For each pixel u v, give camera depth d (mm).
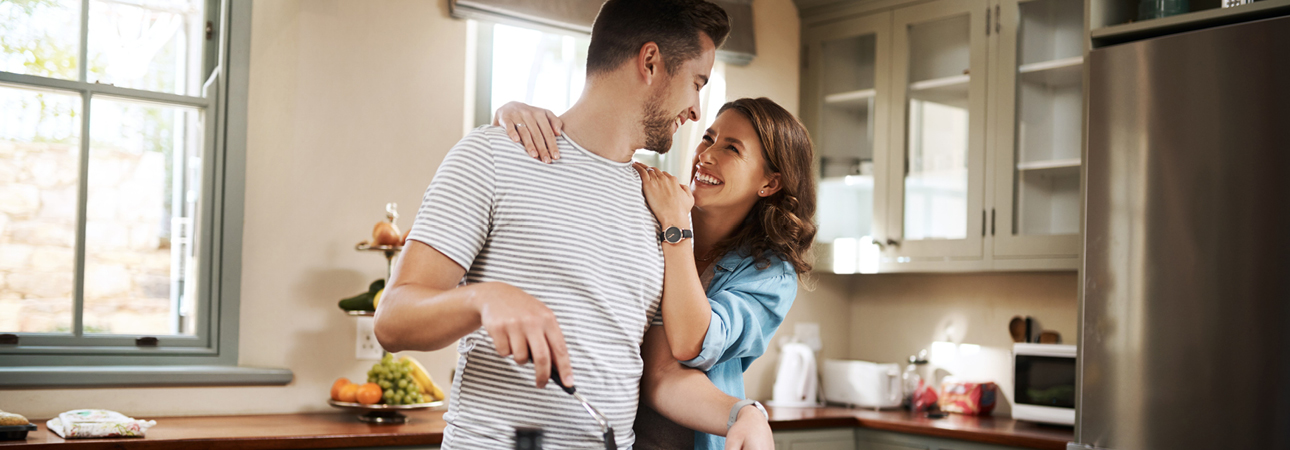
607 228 1169
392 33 2906
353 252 2828
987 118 3254
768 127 1582
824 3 3705
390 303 1015
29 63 2574
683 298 1269
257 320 2740
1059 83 3088
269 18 2791
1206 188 2416
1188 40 2473
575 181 1154
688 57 1182
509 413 1118
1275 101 2309
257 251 2760
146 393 2521
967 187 3295
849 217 3641
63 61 2617
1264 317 2301
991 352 3584
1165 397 2467
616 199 1194
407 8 2932
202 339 2721
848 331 3977
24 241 2557
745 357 1506
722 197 1562
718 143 1601
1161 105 2516
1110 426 2566
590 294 1131
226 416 2592
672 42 1166
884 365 3590
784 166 1587
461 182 1076
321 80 2799
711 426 1276
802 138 1633
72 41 2631
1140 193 2545
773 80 3715
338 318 2799
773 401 3664
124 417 2152
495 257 1102
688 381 1329
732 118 1620
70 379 2424
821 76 3736
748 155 1571
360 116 2852
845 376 3631
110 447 2020
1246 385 2322
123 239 2676
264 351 2734
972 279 3678
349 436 2271
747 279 1518
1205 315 2402
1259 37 2346
